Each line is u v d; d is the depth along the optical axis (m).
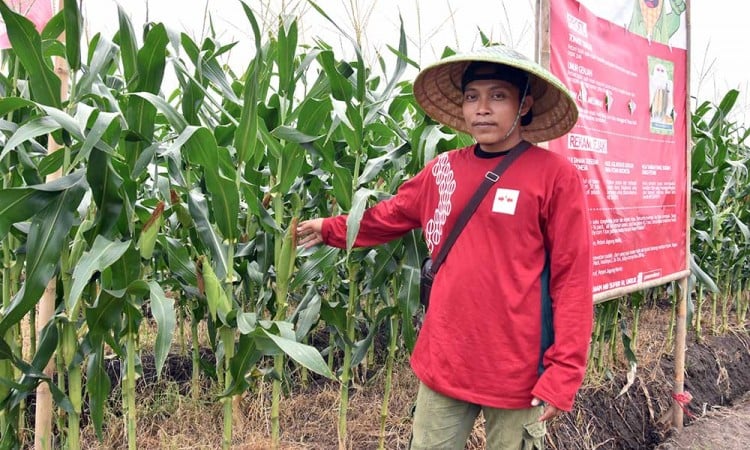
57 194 1.56
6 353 1.63
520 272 1.67
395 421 2.96
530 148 1.73
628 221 2.83
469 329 1.73
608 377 3.52
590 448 3.04
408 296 2.30
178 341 3.88
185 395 3.16
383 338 3.85
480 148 1.80
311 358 1.67
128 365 1.96
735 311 5.75
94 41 2.15
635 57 2.85
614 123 2.70
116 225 1.72
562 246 1.64
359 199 1.96
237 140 1.88
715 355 4.41
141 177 2.43
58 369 2.05
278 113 2.34
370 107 2.26
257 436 2.66
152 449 2.61
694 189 4.02
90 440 2.65
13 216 1.50
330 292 3.10
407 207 2.02
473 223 1.73
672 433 3.39
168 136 3.26
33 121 1.45
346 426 2.78
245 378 2.03
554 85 1.64
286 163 2.13
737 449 3.22
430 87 1.96
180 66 1.86
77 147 1.76
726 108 4.21
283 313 2.20
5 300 2.08
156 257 2.62
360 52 2.09
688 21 3.23
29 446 2.60
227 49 2.29
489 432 1.80
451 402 1.82
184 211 2.04
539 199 1.65
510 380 1.69
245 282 2.81
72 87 1.70
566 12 2.39
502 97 1.67
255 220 2.63
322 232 2.12
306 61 2.26
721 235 4.56
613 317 3.49
